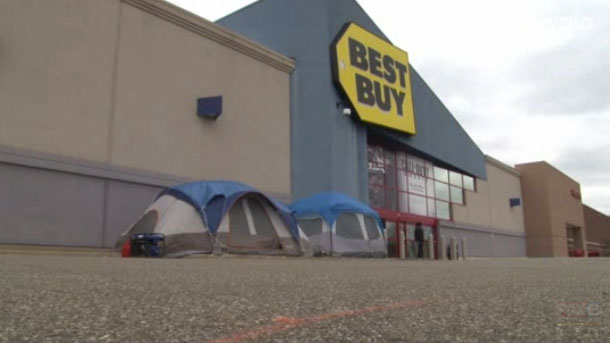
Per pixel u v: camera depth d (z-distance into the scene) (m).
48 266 5.08
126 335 1.74
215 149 16.31
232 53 17.47
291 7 21.47
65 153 12.25
